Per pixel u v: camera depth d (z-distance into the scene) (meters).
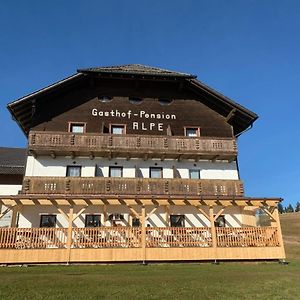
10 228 17.55
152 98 27.08
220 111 27.42
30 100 24.17
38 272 14.16
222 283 11.45
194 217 23.52
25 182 21.94
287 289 10.55
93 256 17.62
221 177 25.17
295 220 57.66
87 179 22.45
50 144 23.12
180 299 9.05
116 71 25.44
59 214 22.28
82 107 25.88
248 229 19.20
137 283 11.29
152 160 24.81
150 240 18.41
